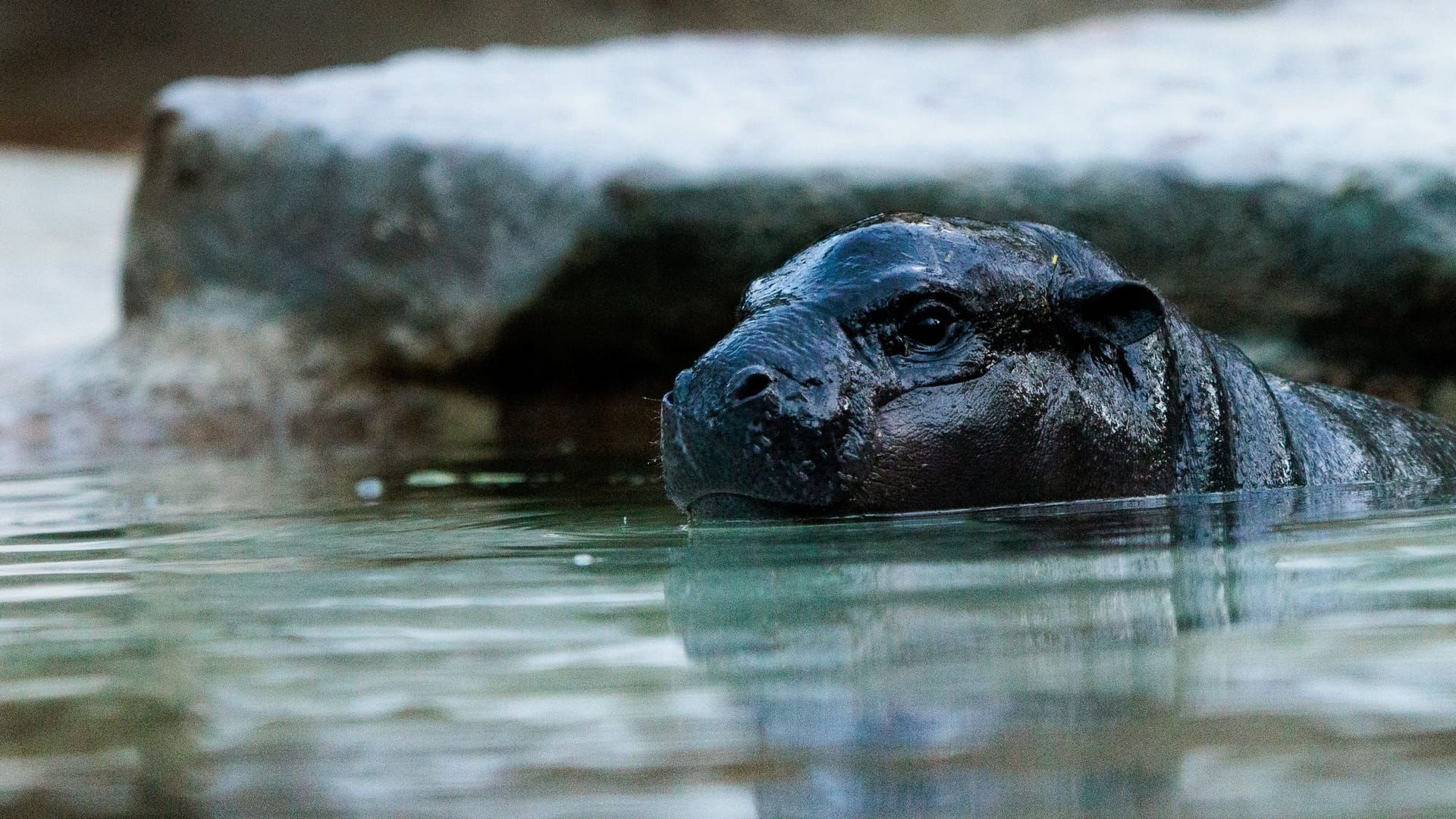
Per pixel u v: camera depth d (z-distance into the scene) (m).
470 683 11.14
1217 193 36.25
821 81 46.22
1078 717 9.80
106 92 148.62
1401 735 9.18
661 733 9.77
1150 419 21.44
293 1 152.38
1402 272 34.97
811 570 15.57
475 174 40.59
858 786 8.66
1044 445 20.30
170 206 45.88
